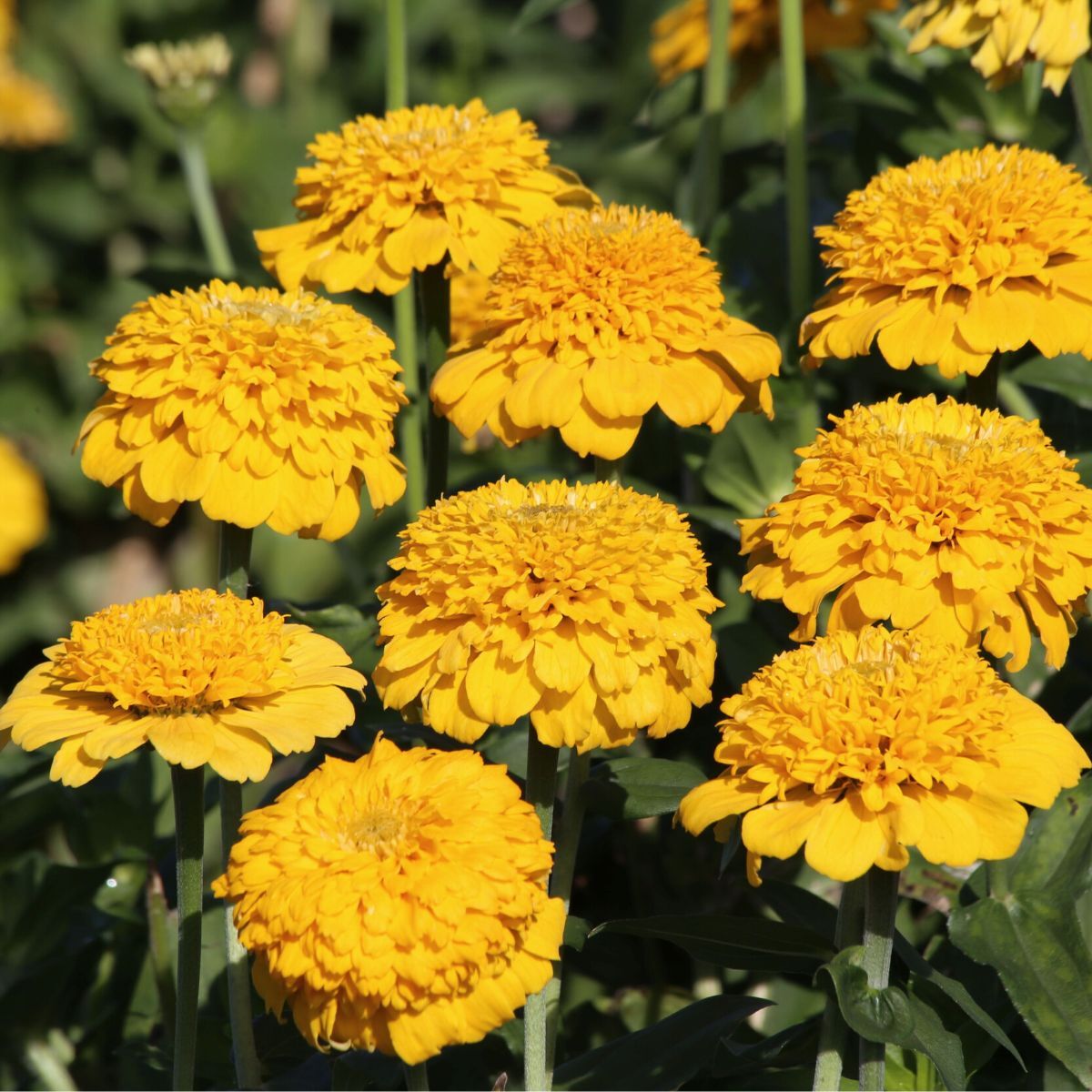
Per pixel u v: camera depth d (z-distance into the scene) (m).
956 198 0.99
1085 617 1.10
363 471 0.99
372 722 1.06
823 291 1.15
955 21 1.08
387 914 0.88
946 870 1.04
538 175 1.06
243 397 0.97
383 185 1.03
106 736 0.92
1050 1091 0.98
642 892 1.11
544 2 1.16
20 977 1.10
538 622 0.91
